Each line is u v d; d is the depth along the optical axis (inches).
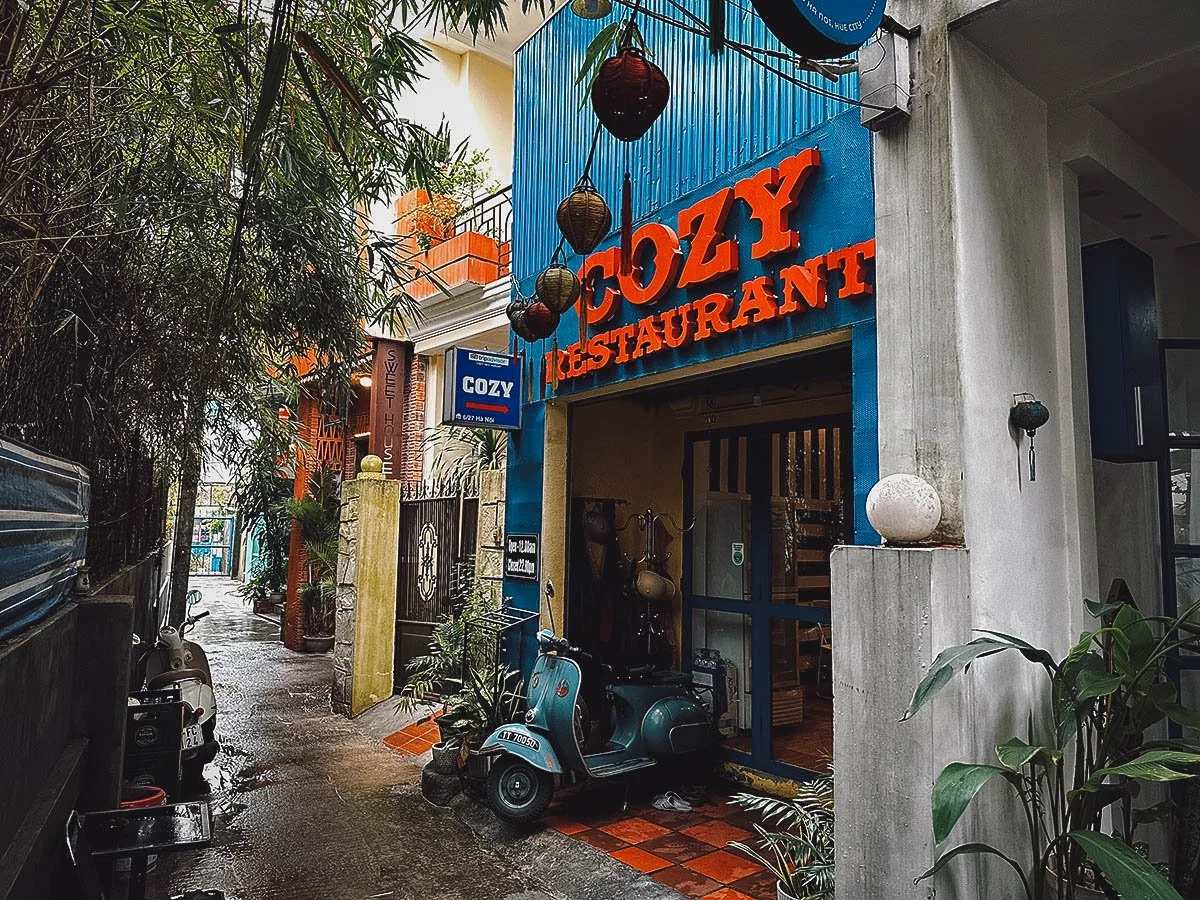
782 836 126.2
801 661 204.2
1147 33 108.2
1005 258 113.6
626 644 231.1
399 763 225.5
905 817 94.2
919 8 112.1
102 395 139.9
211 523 1093.8
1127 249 130.5
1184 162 141.7
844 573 103.2
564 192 213.2
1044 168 124.8
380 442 399.5
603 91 83.4
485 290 308.7
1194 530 146.7
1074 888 93.0
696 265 158.2
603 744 197.8
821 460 198.7
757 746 198.5
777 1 70.4
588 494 233.3
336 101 124.5
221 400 163.0
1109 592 130.5
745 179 151.6
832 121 136.2
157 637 253.9
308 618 443.2
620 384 184.1
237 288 137.6
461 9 111.7
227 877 149.8
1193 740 133.0
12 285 98.3
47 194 100.3
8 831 71.6
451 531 273.1
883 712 97.3
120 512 197.6
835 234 133.9
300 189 130.0
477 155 340.5
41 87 84.2
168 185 120.2
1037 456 115.6
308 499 450.9
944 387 104.7
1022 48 112.5
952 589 96.8
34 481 80.4
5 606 69.0
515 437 221.0
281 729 265.3
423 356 402.3
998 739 102.3
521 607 213.6
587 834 165.8
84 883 82.4
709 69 165.2
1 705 67.6
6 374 100.5
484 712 192.4
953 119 107.0
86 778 113.7
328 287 150.4
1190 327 159.6
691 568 226.7
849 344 137.7
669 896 137.3
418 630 282.5
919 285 109.0
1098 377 129.3
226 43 88.0
